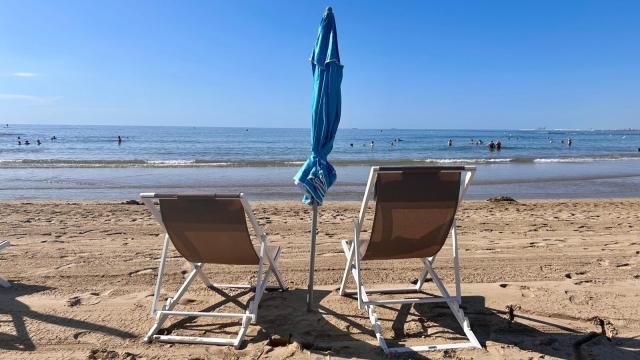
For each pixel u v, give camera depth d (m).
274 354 2.87
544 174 17.77
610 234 6.45
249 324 3.21
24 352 2.87
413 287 4.10
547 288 4.08
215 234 3.18
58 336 3.09
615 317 3.44
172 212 3.12
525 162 24.56
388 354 2.87
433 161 24.33
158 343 3.02
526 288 4.08
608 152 36.41
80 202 9.57
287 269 4.67
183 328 3.28
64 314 3.45
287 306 3.67
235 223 3.11
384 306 3.70
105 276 4.36
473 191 13.11
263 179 15.30
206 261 3.46
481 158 28.03
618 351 2.93
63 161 21.62
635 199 11.06
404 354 2.88
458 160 25.30
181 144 45.88
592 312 3.54
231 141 54.47
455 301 3.33
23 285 4.08
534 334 3.18
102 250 5.32
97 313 3.48
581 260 5.01
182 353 2.88
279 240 6.02
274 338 3.05
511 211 8.69
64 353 2.86
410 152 36.09
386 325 3.34
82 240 5.86
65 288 4.02
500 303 3.72
